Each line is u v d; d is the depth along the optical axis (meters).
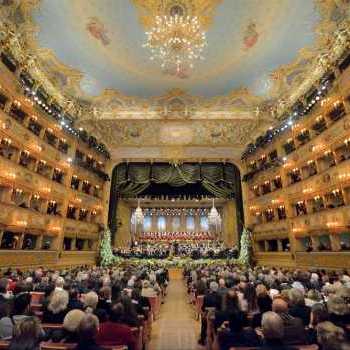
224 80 22.41
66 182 21.50
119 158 27.22
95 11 17.47
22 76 17.67
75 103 22.86
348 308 4.62
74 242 21.94
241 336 3.99
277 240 22.42
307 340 4.04
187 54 20.19
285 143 21.95
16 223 15.93
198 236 33.97
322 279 12.15
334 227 16.08
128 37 19.25
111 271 14.45
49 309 5.11
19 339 3.12
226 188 27.12
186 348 6.87
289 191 20.88
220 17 18.03
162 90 23.50
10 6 14.77
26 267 16.52
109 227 25.95
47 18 16.67
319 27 16.50
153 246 30.25
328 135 17.05
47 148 19.45
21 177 16.70
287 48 18.75
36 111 18.66
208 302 7.21
